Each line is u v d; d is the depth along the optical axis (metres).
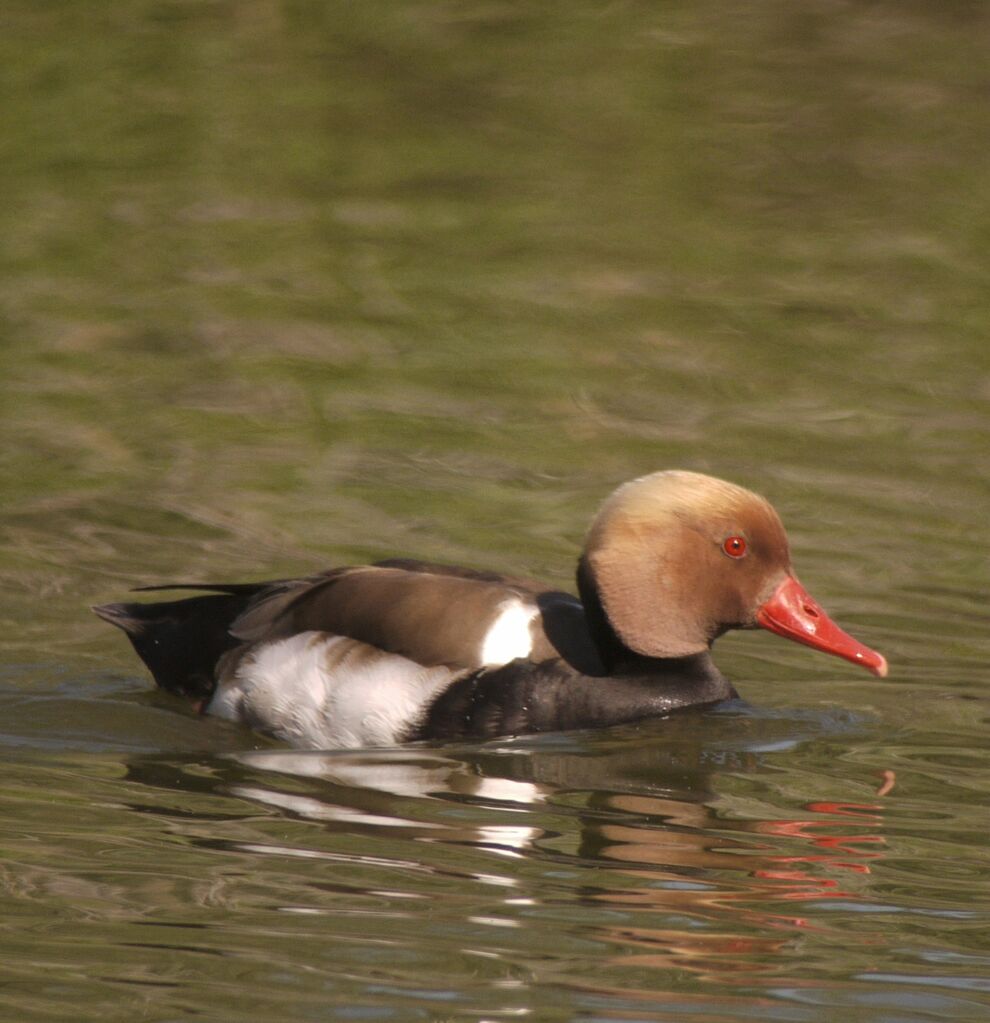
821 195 21.02
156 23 26.12
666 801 8.51
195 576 11.65
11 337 16.53
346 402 15.23
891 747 9.31
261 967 6.60
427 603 9.67
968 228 20.14
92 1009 6.28
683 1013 6.34
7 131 22.36
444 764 9.01
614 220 20.22
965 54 25.34
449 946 6.81
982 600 11.62
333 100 23.72
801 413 15.25
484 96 23.91
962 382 16.08
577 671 9.66
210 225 19.78
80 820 8.05
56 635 10.80
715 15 26.70
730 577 9.72
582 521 12.84
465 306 17.66
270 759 9.09
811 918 7.15
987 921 7.17
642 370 16.19
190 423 14.69
